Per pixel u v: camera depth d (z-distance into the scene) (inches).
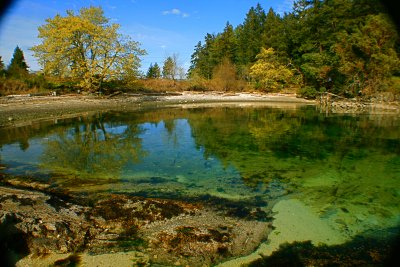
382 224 229.1
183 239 199.6
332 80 1346.0
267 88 1653.5
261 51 1779.0
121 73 1149.1
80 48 1109.7
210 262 179.0
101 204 249.4
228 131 631.2
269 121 776.3
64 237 195.6
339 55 1203.9
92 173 347.6
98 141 522.9
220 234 207.0
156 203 253.0
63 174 342.6
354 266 175.9
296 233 212.7
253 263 178.2
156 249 189.9
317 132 624.4
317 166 383.6
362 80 1195.9
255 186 310.8
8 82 1013.2
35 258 178.5
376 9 1181.1
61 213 223.9
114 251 187.6
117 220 221.9
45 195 256.8
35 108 837.8
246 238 204.1
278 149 472.7
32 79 1111.0
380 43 1095.0
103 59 1115.3
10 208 222.1
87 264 175.6
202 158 417.1
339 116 879.7
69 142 512.1
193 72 2370.8
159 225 217.8
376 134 602.5
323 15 1418.6
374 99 1171.3
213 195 285.0
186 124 720.3
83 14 1154.0
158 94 1401.3
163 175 343.3
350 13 1285.7
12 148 464.1
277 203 267.3
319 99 1338.6
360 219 237.1
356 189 303.9
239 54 2196.1
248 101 1343.5
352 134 602.5
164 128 662.5
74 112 879.7
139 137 562.3
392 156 431.5
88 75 1088.2
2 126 647.8
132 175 342.3
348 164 391.9
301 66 1519.4
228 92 1621.6
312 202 270.7
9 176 329.4
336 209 256.1
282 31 1830.7
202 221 226.1
